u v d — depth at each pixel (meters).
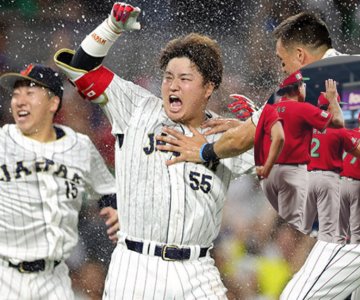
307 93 21.22
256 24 32.94
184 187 19.77
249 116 21.66
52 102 22.64
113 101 20.19
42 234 21.89
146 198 19.73
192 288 19.59
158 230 19.69
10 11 34.97
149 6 33.38
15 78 22.53
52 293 22.02
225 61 32.16
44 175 21.98
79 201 22.55
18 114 22.47
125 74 32.69
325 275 21.17
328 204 21.77
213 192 20.06
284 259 30.31
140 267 19.67
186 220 19.75
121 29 19.61
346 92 21.11
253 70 31.55
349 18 33.00
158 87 32.53
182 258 19.77
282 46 22.03
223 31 32.91
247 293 29.86
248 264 30.36
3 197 21.81
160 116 20.25
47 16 35.06
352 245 21.28
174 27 33.22
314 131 21.34
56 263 22.17
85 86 19.98
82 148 22.66
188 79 19.89
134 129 20.12
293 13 32.69
